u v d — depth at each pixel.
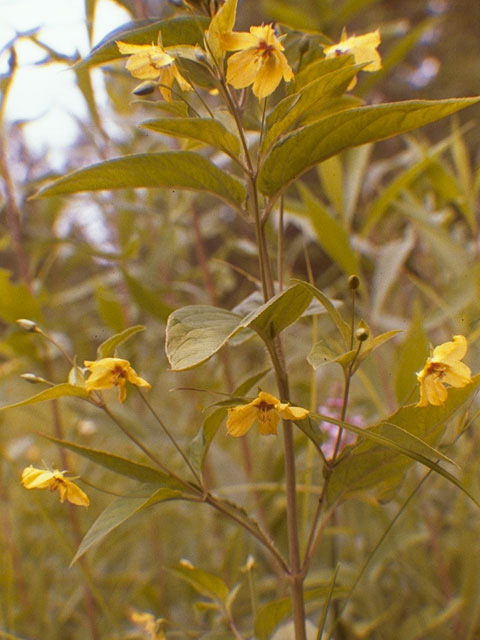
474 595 0.56
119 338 0.39
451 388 0.38
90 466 0.76
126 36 0.39
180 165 0.38
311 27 0.70
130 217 0.76
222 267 0.82
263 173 0.38
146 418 0.61
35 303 0.60
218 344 0.35
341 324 0.37
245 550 0.67
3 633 0.52
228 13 0.37
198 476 0.40
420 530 0.64
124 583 0.75
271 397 0.36
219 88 0.38
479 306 0.60
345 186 0.64
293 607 0.40
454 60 2.73
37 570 0.70
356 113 0.36
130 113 0.78
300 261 1.67
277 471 0.62
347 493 0.40
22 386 0.86
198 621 0.59
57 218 0.77
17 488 0.81
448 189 0.66
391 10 2.81
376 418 0.67
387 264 0.61
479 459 0.60
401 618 0.62
